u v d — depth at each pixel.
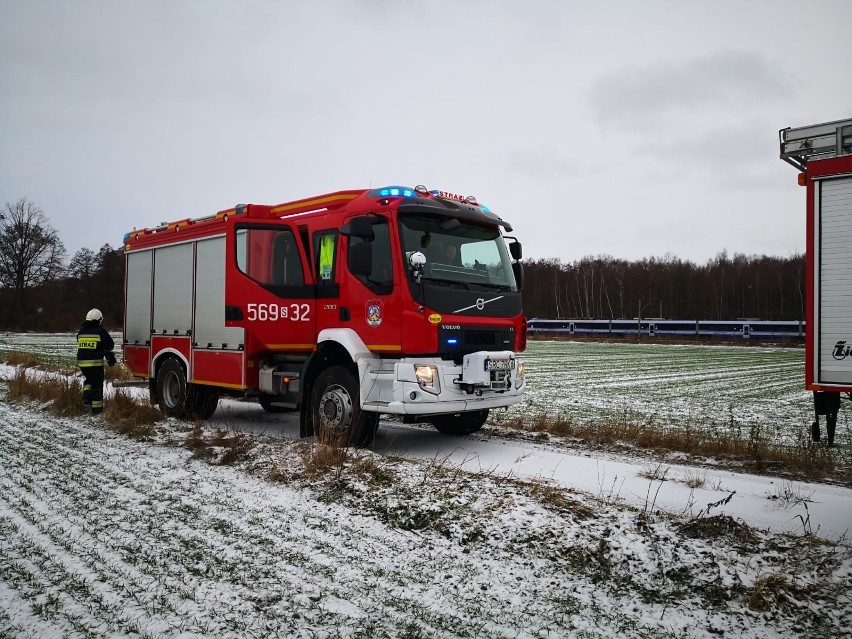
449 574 4.18
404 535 4.88
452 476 6.07
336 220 8.34
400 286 7.46
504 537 4.68
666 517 5.01
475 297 7.99
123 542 4.71
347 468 6.51
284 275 8.84
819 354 6.14
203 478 6.58
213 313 9.78
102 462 7.32
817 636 3.40
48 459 7.48
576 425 10.34
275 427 10.25
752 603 3.72
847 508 5.57
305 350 8.78
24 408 11.95
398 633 3.40
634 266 85.88
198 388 10.50
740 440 8.62
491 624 3.52
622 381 18.50
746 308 73.38
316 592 3.89
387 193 7.93
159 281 11.08
